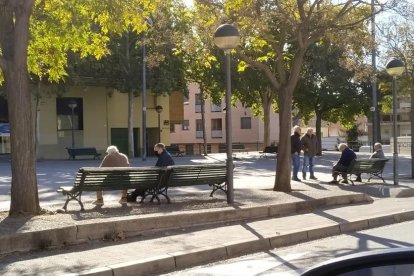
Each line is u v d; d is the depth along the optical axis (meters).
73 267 7.69
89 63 36.19
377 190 16.86
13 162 10.33
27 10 10.26
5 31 10.27
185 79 42.00
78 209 11.41
